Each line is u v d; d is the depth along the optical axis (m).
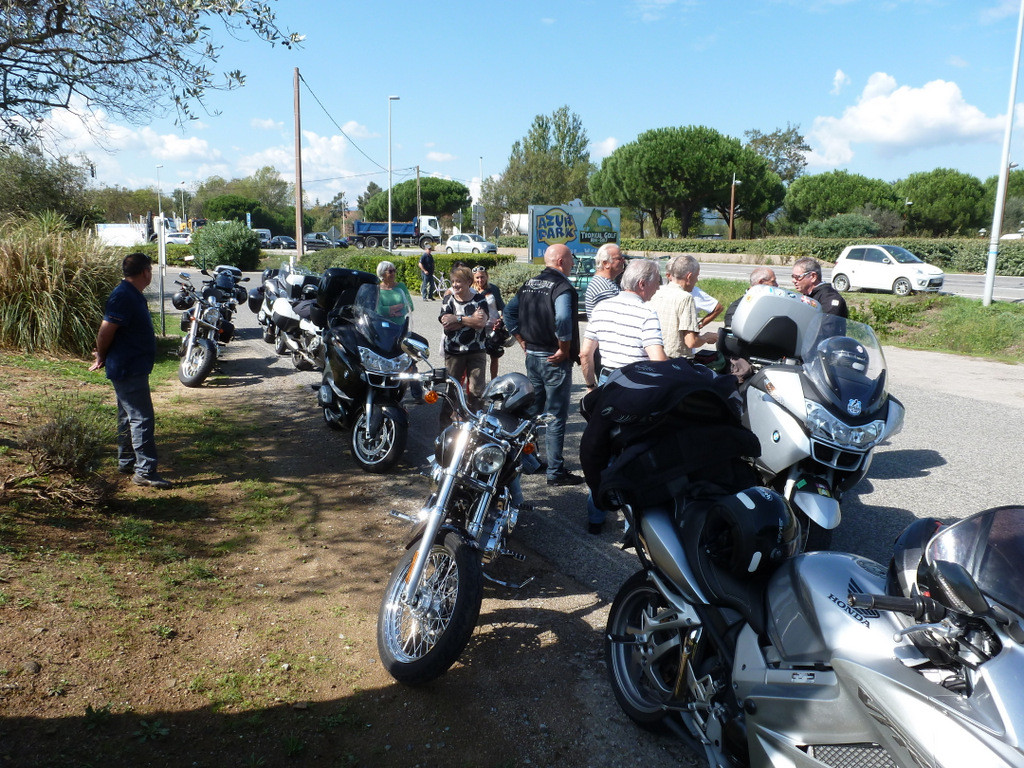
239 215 96.12
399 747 2.96
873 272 26.14
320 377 10.27
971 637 1.99
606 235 24.41
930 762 1.91
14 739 2.69
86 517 4.78
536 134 70.69
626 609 3.28
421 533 3.61
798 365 4.89
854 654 2.24
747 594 2.76
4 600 3.53
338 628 3.81
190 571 4.25
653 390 3.15
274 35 6.21
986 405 9.12
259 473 6.16
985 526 2.23
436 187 92.31
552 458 5.98
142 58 6.10
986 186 73.81
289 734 2.97
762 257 47.41
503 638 3.81
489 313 7.33
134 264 5.32
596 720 3.20
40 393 7.98
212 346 9.48
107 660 3.26
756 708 2.52
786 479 4.64
